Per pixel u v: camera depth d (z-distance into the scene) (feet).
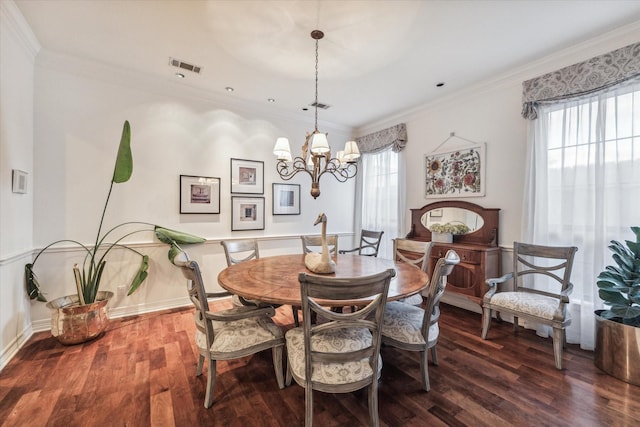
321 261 6.80
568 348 7.93
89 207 9.50
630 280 6.56
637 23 7.11
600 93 7.76
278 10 6.77
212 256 11.81
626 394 5.91
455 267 10.41
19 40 7.55
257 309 5.95
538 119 9.07
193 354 7.54
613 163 7.59
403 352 7.76
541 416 5.30
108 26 7.46
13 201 7.44
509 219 10.03
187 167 11.24
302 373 4.77
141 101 10.32
